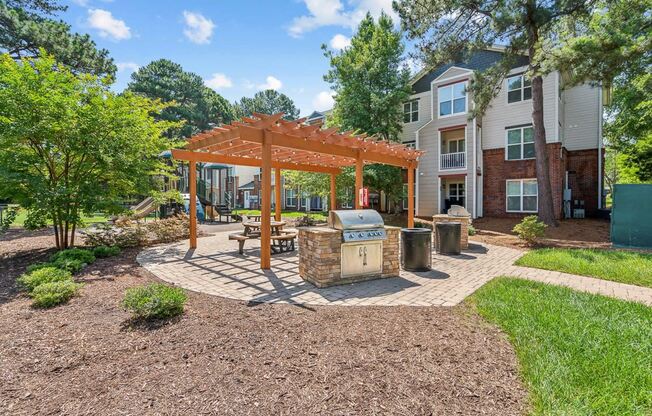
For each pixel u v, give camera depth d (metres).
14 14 14.80
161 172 9.58
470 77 15.47
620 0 9.05
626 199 8.39
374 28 15.71
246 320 3.48
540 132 11.80
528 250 8.22
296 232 8.23
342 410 2.02
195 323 3.38
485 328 3.25
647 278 5.07
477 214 15.48
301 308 3.87
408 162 9.20
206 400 2.12
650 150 14.73
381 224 5.21
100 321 3.44
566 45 8.51
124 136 7.20
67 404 2.09
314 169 11.48
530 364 2.51
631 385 2.21
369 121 15.25
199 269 5.97
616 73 8.52
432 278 5.34
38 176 6.56
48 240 9.18
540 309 3.68
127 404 2.08
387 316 3.59
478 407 2.05
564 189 14.86
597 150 14.74
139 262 6.58
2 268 6.02
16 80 6.09
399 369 2.48
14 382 2.34
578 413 1.95
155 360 2.63
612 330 3.09
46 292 3.97
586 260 6.32
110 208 7.42
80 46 16.59
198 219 16.53
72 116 6.50
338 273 4.92
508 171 15.12
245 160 9.55
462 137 17.02
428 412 2.00
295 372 2.45
